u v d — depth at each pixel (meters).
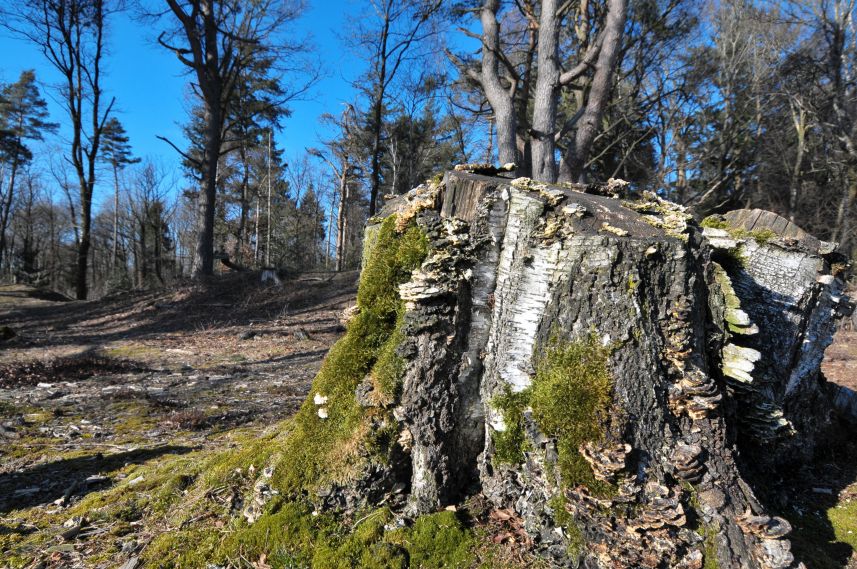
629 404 2.06
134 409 5.76
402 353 2.39
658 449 2.05
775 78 19.03
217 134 19.70
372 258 2.76
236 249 35.94
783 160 19.08
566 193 2.53
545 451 2.16
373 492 2.35
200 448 4.25
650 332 2.13
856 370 6.50
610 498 1.94
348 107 26.09
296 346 11.12
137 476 3.55
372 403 2.39
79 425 5.11
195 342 11.86
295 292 16.80
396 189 25.95
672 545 1.87
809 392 3.28
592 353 2.13
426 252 2.49
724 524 1.93
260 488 2.52
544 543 2.10
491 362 2.40
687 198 19.41
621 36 11.14
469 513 2.33
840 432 3.70
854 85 17.31
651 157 21.86
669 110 19.53
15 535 2.76
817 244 3.22
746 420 2.62
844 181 16.98
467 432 2.45
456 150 27.22
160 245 42.91
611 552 1.89
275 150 40.50
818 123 17.78
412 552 2.13
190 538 2.43
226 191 40.19
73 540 2.67
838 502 2.78
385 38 18.95
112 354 10.30
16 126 35.28
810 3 18.05
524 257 2.34
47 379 7.30
